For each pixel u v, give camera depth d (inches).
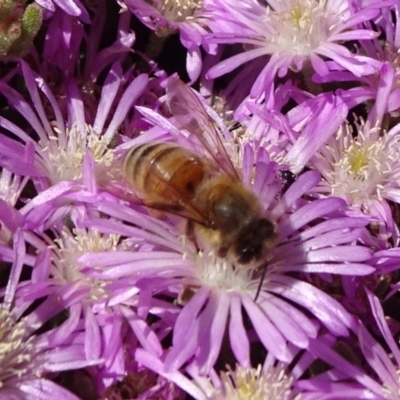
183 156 4.2
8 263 4.3
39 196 4.3
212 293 4.1
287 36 4.9
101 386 4.0
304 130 4.6
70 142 4.6
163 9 5.0
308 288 4.1
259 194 4.3
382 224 4.5
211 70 4.8
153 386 4.1
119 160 4.6
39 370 4.0
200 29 5.0
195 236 4.2
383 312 4.3
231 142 4.7
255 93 4.7
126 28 4.9
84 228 4.3
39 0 4.6
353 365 4.1
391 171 4.7
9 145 4.3
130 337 4.1
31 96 4.6
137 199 4.2
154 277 4.0
